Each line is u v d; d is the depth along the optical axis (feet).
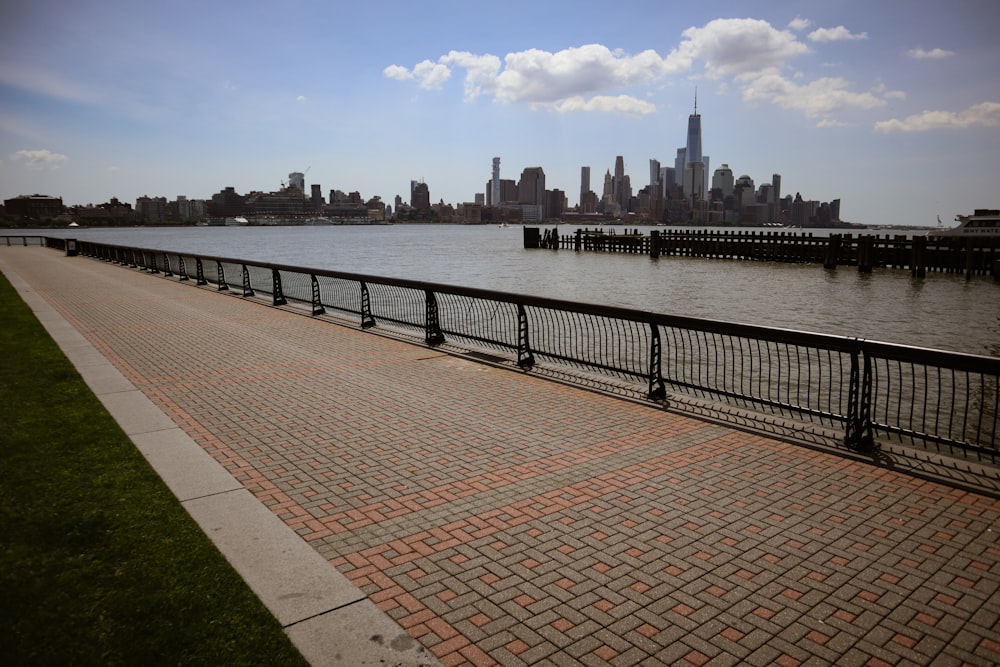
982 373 19.35
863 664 11.28
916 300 111.65
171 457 21.42
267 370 35.29
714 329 26.40
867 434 22.57
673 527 16.52
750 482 19.49
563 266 191.01
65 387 30.86
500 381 32.60
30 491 18.45
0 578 13.73
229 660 11.16
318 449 22.56
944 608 12.94
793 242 200.23
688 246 233.14
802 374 48.67
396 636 11.89
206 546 15.29
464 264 200.13
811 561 14.80
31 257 158.20
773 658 11.43
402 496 18.49
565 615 12.70
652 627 12.32
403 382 32.45
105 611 12.59
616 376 37.19
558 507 17.72
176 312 59.47
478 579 14.03
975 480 19.48
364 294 50.06
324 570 14.20
